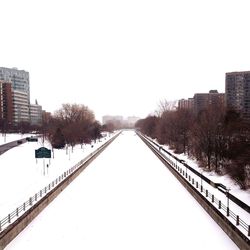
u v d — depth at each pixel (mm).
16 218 26109
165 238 26438
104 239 26266
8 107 186625
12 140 117438
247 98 125500
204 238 26109
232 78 129500
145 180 48969
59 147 87875
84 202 36469
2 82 183250
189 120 82000
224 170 47062
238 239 23516
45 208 33750
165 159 64750
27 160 62688
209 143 52719
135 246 25047
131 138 164375
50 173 48375
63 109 158750
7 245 23922
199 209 33719
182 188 43500
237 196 33062
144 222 30109
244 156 40688
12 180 42719
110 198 38312
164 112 111250
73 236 26703
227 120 57344
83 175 53219
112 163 67312
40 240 25688
